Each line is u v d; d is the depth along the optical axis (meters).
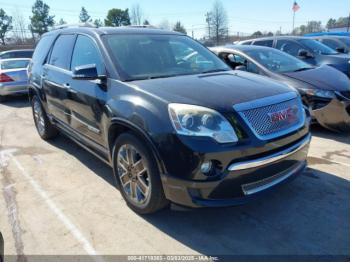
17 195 3.65
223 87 3.00
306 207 3.24
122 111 2.99
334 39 11.29
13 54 16.69
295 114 3.05
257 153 2.65
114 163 3.36
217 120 2.57
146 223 3.07
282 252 2.63
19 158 4.81
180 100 2.71
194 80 3.23
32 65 5.70
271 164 2.75
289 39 8.53
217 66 4.05
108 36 3.77
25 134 6.12
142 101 2.87
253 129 2.65
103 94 3.36
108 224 3.07
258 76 3.63
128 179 3.22
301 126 3.07
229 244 2.75
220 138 2.53
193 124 2.56
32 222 3.12
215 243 2.77
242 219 3.09
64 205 3.42
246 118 2.65
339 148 4.84
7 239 2.88
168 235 2.89
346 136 5.39
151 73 3.47
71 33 4.48
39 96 5.26
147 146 2.82
